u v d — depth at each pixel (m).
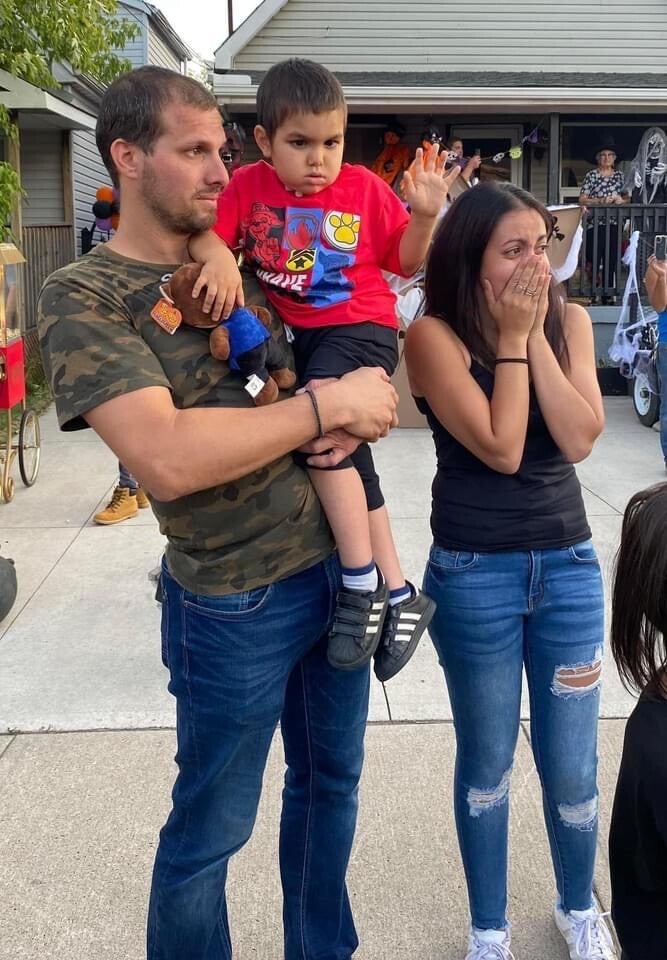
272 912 2.43
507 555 2.08
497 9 11.22
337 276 1.93
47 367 1.63
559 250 7.45
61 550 5.25
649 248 9.85
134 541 5.39
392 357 2.02
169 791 2.94
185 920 1.84
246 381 1.68
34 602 4.50
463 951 2.30
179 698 1.83
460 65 11.34
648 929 1.44
